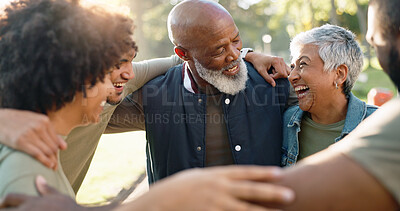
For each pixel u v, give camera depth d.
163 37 29.03
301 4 21.38
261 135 1.92
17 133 0.91
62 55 0.98
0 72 1.03
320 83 1.68
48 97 1.01
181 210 0.65
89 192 3.34
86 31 1.02
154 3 28.83
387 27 0.83
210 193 0.66
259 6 31.69
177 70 2.09
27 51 0.98
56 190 0.88
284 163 1.92
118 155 4.82
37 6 1.04
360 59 1.70
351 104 1.71
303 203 0.68
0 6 1.09
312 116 1.81
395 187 0.66
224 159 1.98
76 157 1.70
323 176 0.70
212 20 1.77
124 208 0.71
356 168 0.69
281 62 2.01
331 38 1.66
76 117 1.12
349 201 0.68
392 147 0.68
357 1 19.48
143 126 2.16
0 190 0.87
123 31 1.18
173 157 1.96
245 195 0.67
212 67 1.85
